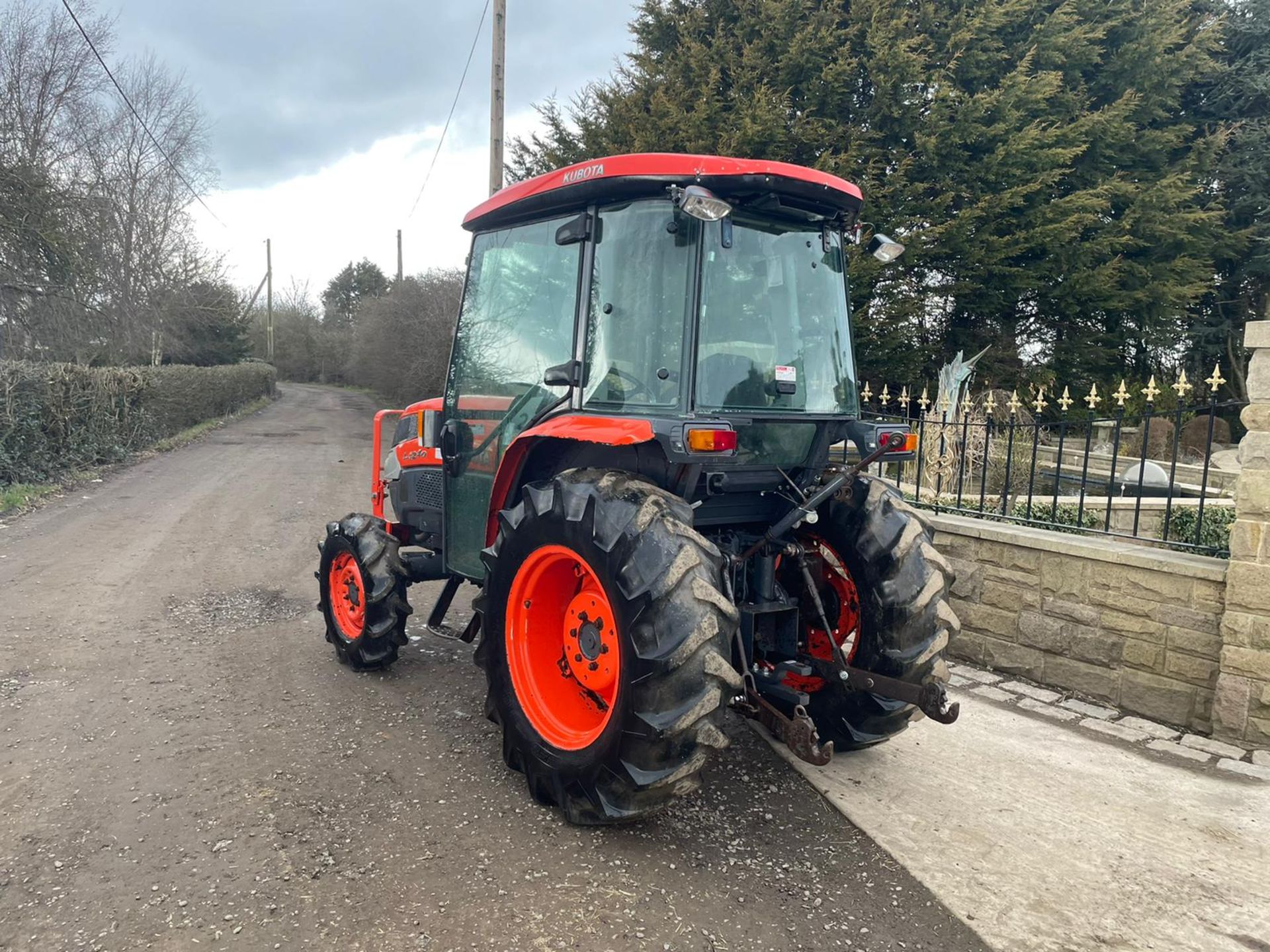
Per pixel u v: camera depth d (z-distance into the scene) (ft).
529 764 10.57
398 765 11.75
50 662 15.48
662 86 47.78
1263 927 8.56
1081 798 11.26
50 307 55.36
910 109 43.47
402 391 87.25
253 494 36.40
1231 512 21.26
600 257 10.75
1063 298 46.68
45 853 9.30
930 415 25.23
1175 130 50.62
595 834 10.02
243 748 12.17
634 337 10.32
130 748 12.05
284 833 9.85
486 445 13.00
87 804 10.43
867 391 19.98
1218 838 10.29
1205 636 13.39
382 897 8.63
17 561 23.35
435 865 9.25
